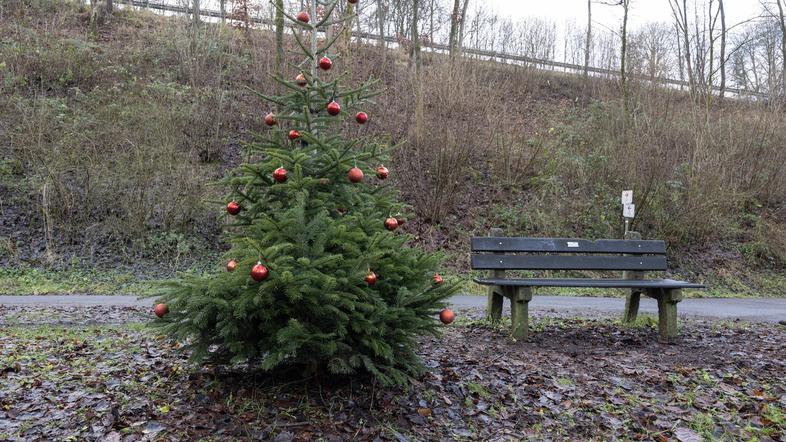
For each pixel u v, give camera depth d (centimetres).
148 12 2239
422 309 409
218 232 1305
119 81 1658
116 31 2011
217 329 379
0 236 1197
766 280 1380
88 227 1235
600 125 1775
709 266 1398
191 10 2114
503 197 1537
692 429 388
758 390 462
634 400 432
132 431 347
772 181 1683
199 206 1311
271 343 379
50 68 1627
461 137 1488
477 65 1812
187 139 1464
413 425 375
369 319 376
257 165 404
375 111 1616
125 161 1280
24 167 1361
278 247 348
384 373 407
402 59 2023
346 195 427
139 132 1330
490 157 1639
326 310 364
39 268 1137
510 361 521
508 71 2180
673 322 659
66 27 1948
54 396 400
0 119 1395
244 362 425
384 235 396
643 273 733
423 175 1488
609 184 1552
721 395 448
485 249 681
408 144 1538
